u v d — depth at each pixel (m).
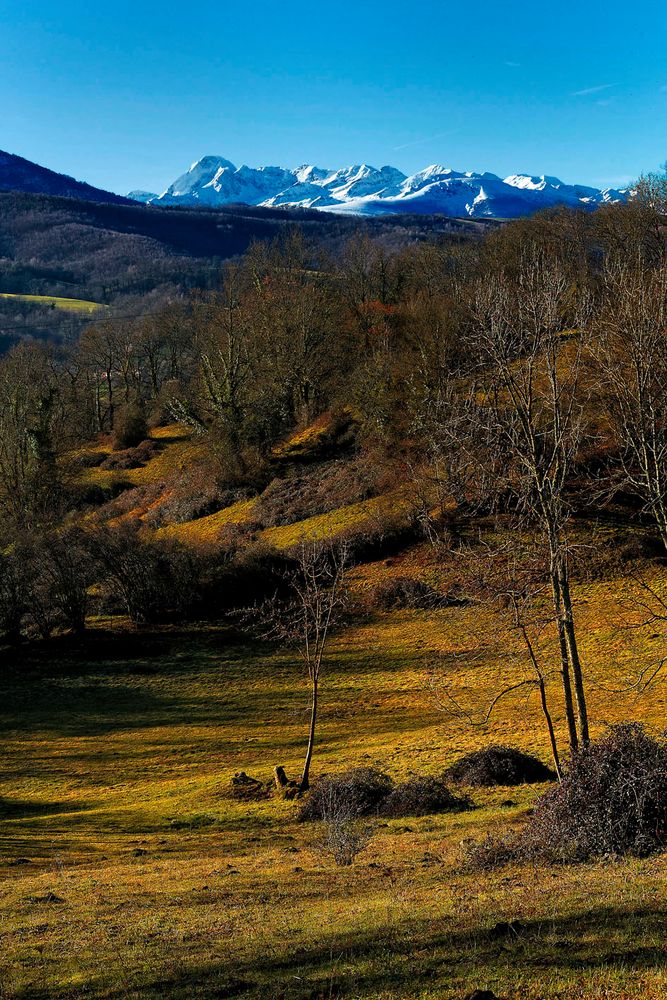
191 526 85.62
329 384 98.25
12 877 22.11
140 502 96.50
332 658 55.72
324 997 9.82
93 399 133.75
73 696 51.78
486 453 24.47
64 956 13.18
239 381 95.75
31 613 62.38
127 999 10.61
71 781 38.22
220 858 23.22
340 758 36.97
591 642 48.59
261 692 50.97
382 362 81.50
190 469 100.62
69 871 22.27
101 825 30.27
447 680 48.62
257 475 90.44
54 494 91.12
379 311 101.38
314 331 97.94
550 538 21.86
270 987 10.41
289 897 16.48
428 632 57.16
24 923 15.91
